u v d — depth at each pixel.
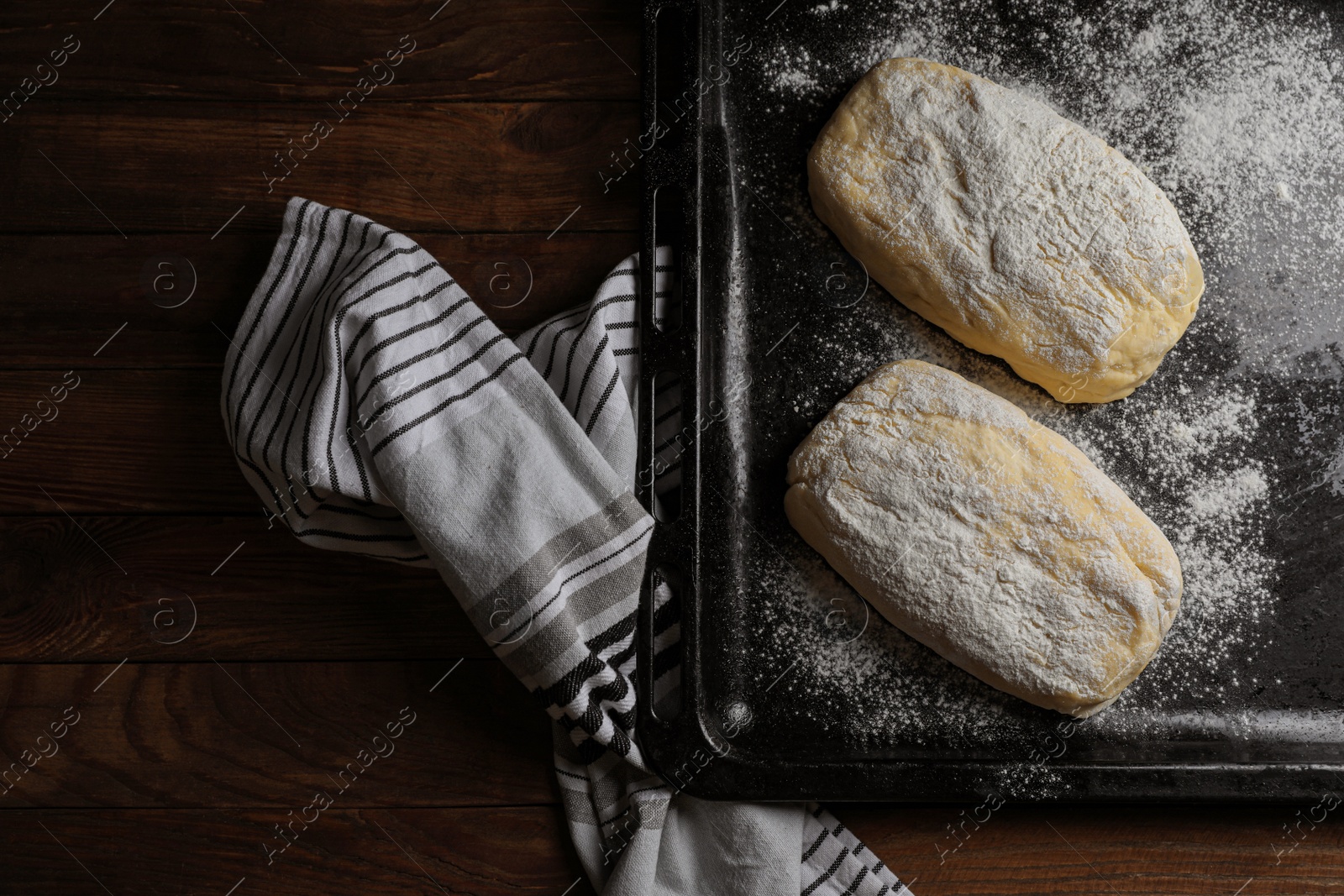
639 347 0.68
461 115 0.71
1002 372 0.69
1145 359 0.67
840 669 0.68
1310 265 0.69
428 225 0.71
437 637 0.70
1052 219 0.66
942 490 0.66
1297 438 0.69
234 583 0.70
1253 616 0.68
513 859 0.69
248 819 0.69
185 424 0.70
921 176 0.67
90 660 0.70
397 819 0.69
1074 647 0.65
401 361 0.67
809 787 0.66
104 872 0.69
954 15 0.70
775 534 0.69
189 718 0.69
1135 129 0.70
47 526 0.70
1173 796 0.65
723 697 0.68
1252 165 0.69
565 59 0.71
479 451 0.66
